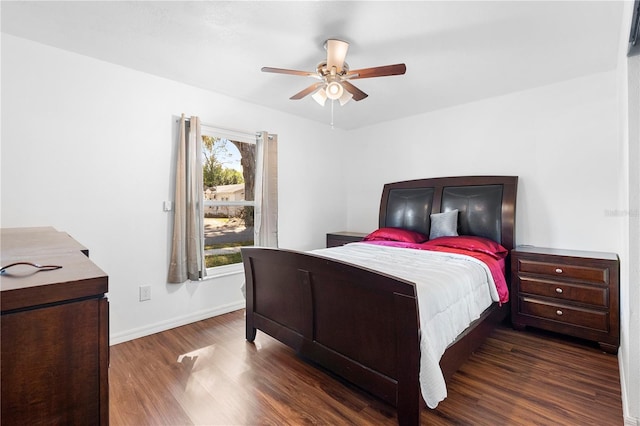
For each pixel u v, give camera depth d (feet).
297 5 6.23
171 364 7.77
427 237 12.78
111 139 8.96
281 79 10.05
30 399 2.08
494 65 9.00
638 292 5.36
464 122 12.51
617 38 7.48
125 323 9.27
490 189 11.46
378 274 5.51
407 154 14.30
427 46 7.86
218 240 11.85
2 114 7.43
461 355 6.85
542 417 5.81
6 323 1.99
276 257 7.66
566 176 10.34
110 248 8.99
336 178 16.03
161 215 9.95
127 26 7.08
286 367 7.61
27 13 6.61
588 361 7.94
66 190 8.27
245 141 12.19
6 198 7.48
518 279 9.87
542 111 10.73
